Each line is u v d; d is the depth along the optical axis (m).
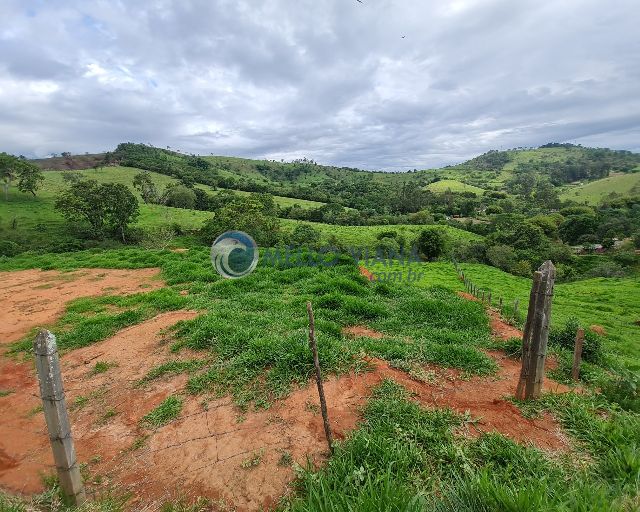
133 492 4.32
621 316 22.16
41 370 3.57
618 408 6.08
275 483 4.30
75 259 22.36
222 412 5.61
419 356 7.46
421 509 3.04
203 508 4.04
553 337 10.30
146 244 40.41
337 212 76.12
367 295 12.85
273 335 7.61
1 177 61.34
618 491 3.48
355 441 4.58
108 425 5.61
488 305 14.79
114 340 8.72
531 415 5.65
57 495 4.12
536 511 2.93
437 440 4.77
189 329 8.43
